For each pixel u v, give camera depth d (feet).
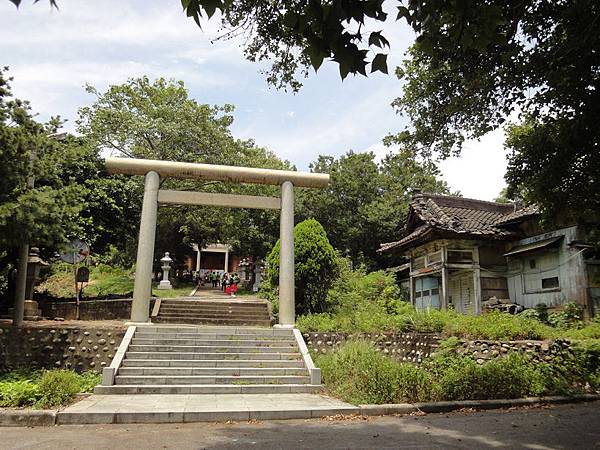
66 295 82.12
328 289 57.72
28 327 42.73
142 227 48.34
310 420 25.95
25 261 46.70
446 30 17.24
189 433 22.65
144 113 92.94
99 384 33.76
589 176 25.96
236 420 25.95
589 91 23.56
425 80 29.30
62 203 42.50
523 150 27.73
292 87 28.96
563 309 49.49
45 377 30.32
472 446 19.77
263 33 25.30
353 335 45.03
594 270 49.21
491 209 68.95
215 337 43.39
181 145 92.12
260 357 40.37
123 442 20.68
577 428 23.22
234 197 51.93
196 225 112.27
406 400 29.35
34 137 42.06
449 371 31.50
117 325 47.39
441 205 66.74
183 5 11.41
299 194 118.62
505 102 27.68
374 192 122.11
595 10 21.21
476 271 58.44
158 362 37.47
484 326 41.14
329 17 11.93
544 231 54.75
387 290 64.44
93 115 88.79
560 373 34.60
